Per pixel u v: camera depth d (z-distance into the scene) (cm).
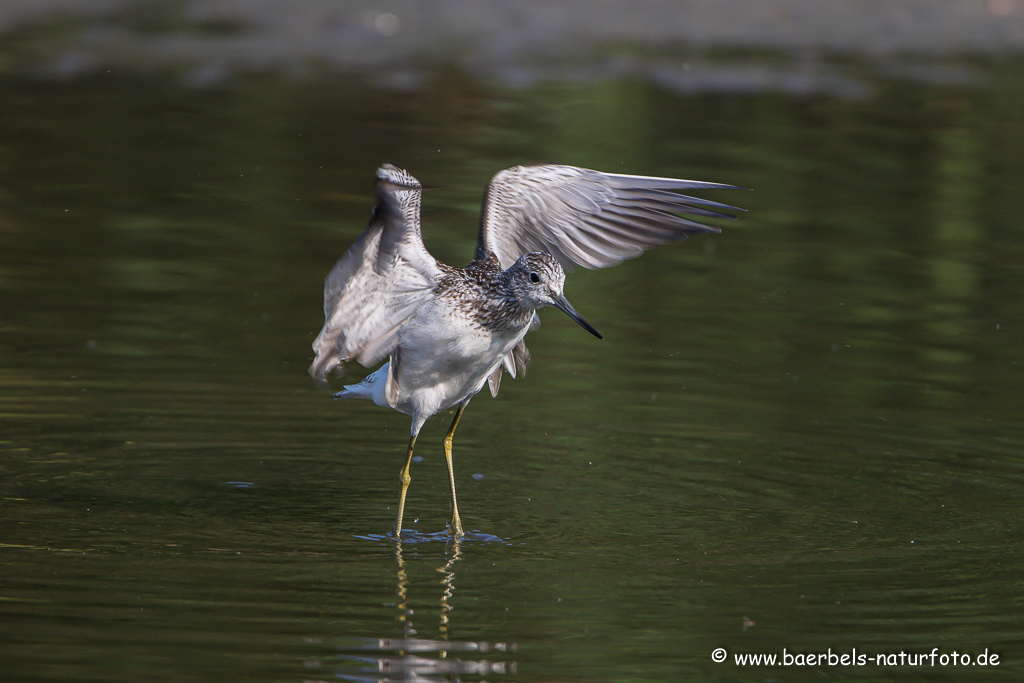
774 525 1081
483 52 2767
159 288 1680
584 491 1161
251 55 2733
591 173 1142
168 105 2417
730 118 2422
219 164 2141
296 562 988
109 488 1141
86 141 2228
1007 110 2512
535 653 841
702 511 1112
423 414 1098
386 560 998
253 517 1086
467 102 2444
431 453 1263
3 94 2428
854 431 1316
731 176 2122
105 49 2748
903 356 1541
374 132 2286
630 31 2952
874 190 2141
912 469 1218
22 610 884
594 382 1459
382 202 939
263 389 1412
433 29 2941
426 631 870
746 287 1791
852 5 3183
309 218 1944
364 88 2517
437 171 2080
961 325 1648
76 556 983
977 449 1269
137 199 1991
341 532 1057
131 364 1454
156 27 2925
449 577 964
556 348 1568
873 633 879
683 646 855
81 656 820
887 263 1870
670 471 1212
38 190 2003
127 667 809
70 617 875
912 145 2338
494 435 1311
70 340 1508
